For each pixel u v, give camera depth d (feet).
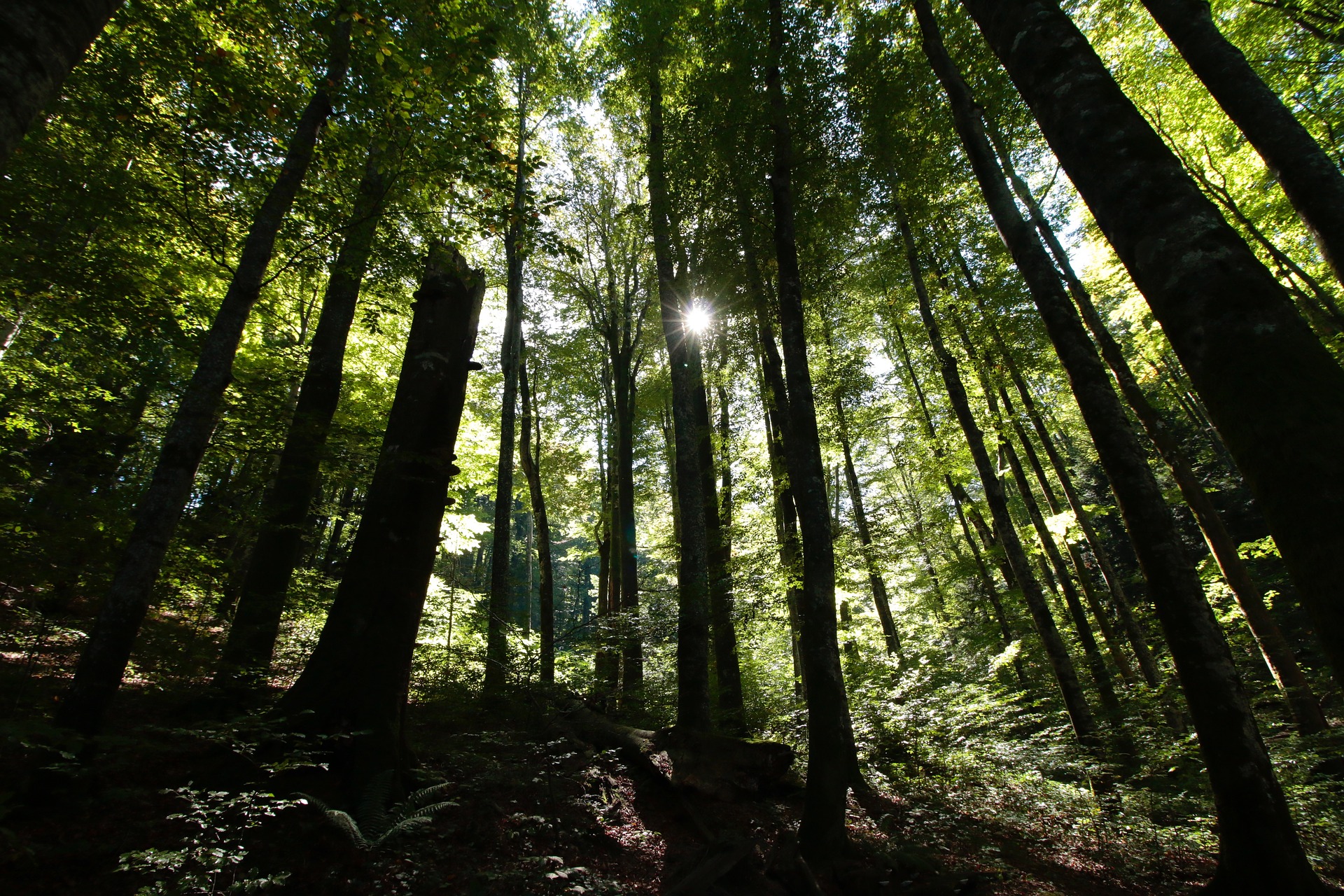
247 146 21.79
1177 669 15.55
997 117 31.37
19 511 16.98
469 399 53.06
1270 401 6.99
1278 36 34.81
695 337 41.83
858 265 43.86
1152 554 16.30
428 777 17.93
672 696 37.24
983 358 40.68
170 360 29.50
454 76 22.03
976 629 62.08
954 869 18.83
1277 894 12.93
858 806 23.90
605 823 19.40
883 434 54.49
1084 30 36.88
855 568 44.96
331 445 25.75
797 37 28.55
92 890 11.44
